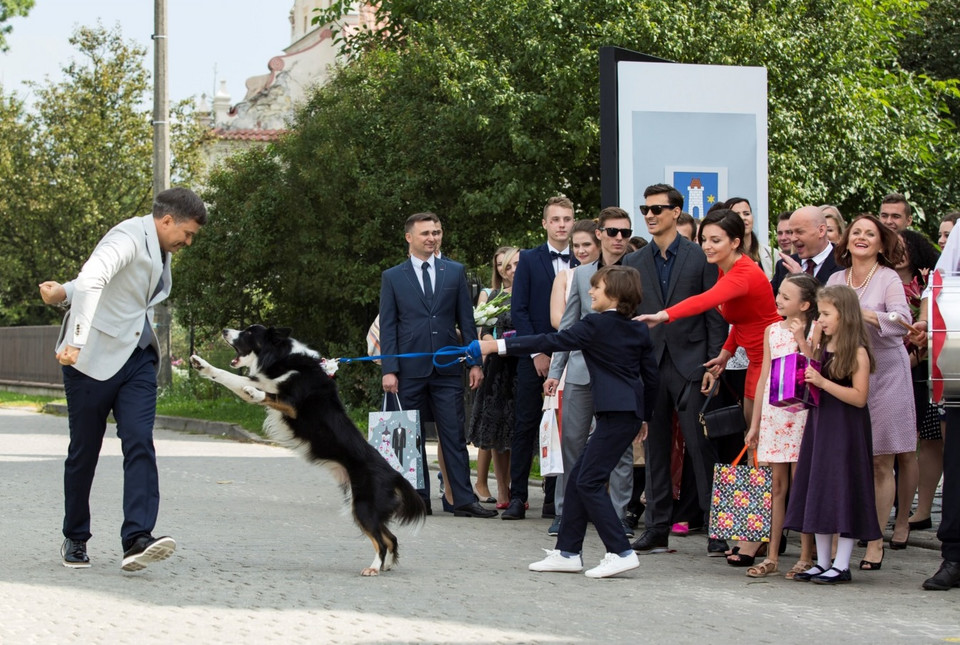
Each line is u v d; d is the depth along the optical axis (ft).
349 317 66.49
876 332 23.40
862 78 72.43
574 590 20.16
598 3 61.41
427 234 31.40
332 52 138.72
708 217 24.81
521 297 30.42
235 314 68.80
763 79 35.86
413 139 64.34
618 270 21.70
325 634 16.05
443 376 31.24
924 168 75.41
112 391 20.49
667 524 25.34
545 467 27.50
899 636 16.63
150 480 20.48
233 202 66.23
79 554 21.11
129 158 107.14
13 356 110.01
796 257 28.53
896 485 27.37
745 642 16.11
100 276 19.62
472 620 17.25
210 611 17.48
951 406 20.66
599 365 21.65
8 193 106.22
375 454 22.40
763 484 22.72
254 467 41.29
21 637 15.66
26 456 44.39
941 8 88.74
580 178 66.69
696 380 25.05
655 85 34.78
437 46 63.00
